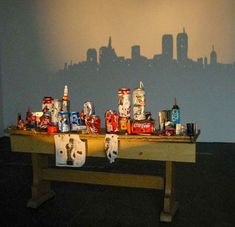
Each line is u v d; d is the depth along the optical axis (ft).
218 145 18.19
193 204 10.31
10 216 9.60
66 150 9.23
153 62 19.02
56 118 9.89
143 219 9.32
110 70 19.74
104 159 15.79
